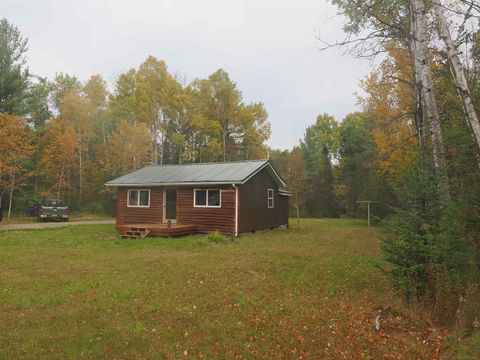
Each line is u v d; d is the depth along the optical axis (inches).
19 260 399.9
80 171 1349.7
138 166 1342.3
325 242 590.6
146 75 1485.0
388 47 480.7
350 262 402.0
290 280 322.0
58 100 1528.1
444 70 369.1
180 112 1617.9
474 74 316.2
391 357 176.1
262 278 326.6
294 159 1764.3
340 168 1786.4
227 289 289.4
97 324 209.9
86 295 268.5
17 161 1013.8
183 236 676.7
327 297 274.5
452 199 243.0
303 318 227.0
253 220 752.3
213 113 1717.5
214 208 709.3
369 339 195.9
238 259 413.7
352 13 384.5
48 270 349.7
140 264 379.9
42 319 217.3
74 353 173.0
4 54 961.5
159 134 1585.9
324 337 198.2
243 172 724.7
